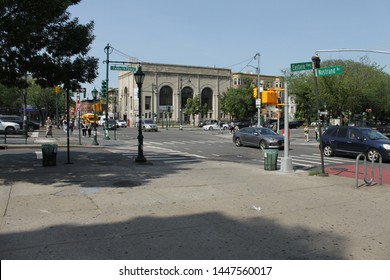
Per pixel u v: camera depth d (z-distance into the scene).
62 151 20.66
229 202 8.11
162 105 94.56
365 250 5.28
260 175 12.02
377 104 56.16
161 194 8.81
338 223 6.59
